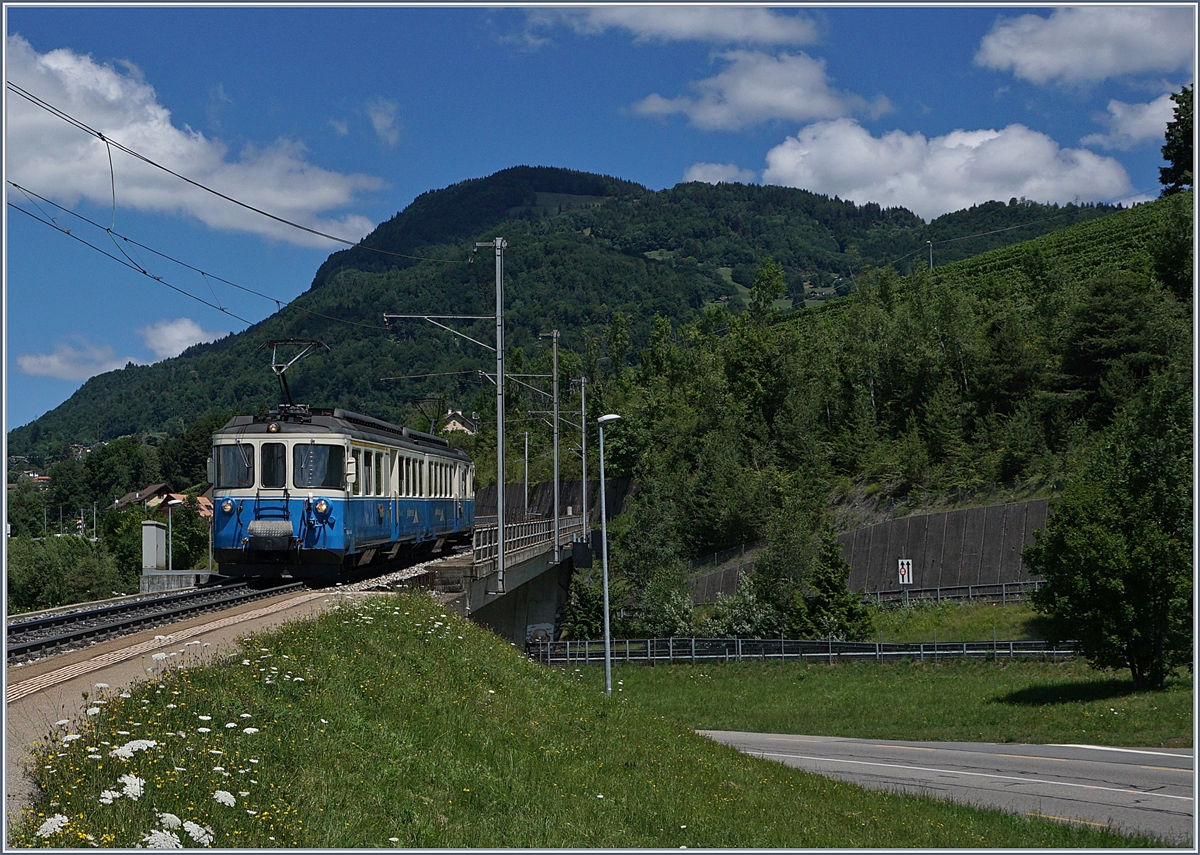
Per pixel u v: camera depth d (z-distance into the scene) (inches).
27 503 5078.7
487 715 641.0
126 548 3181.6
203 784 367.9
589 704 826.2
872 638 1979.6
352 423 1085.8
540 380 4682.6
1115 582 1179.3
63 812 322.3
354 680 600.1
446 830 410.9
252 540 978.1
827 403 3211.1
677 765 669.3
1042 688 1405.0
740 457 3048.7
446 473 1480.1
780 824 544.1
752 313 4803.2
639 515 2522.1
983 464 2417.6
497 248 1254.9
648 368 4527.6
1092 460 1408.7
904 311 3267.7
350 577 1065.5
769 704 1608.0
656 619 2233.0
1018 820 617.6
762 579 2103.8
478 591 1203.9
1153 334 2415.1
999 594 1990.7
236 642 639.8
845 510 2652.6
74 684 518.6
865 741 1219.2
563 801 497.0
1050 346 2709.2
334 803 399.9
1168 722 1077.8
